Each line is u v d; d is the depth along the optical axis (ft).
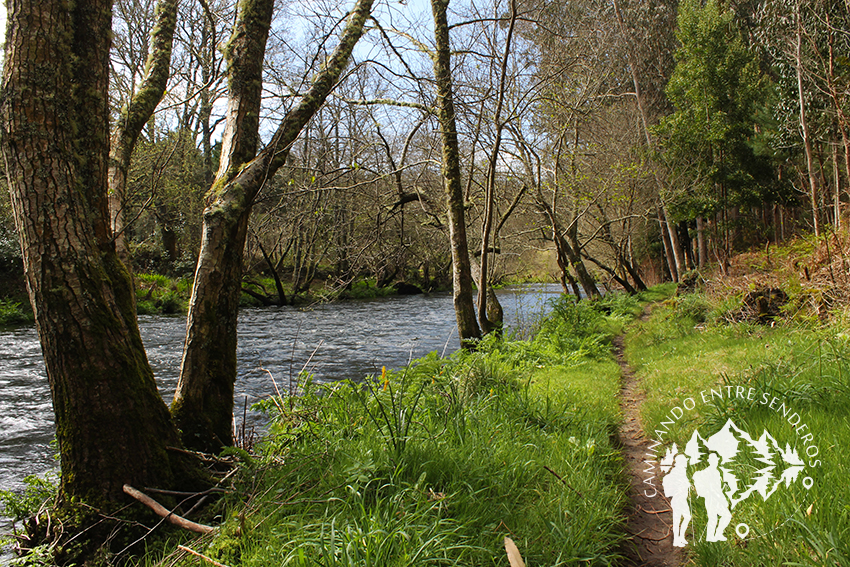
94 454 12.57
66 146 12.57
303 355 45.60
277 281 89.51
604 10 61.11
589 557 10.21
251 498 12.39
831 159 51.85
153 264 97.40
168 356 45.16
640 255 110.22
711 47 63.77
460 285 37.55
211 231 16.78
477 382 21.76
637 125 72.38
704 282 49.11
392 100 33.83
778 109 56.44
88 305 12.57
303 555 9.10
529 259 81.97
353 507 11.43
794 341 23.18
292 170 28.68
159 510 12.09
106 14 13.47
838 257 29.07
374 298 104.58
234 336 17.37
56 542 11.92
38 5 12.21
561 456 14.74
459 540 10.34
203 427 16.16
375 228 39.96
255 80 18.06
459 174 37.42
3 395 33.81
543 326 45.75
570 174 52.49
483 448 14.33
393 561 9.18
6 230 73.97
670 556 10.78
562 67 40.24
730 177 63.41
